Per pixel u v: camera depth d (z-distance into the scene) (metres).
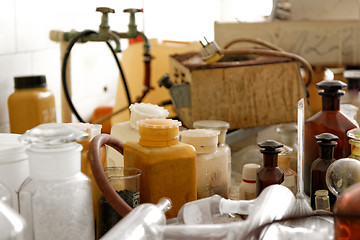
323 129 0.78
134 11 1.04
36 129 0.49
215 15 1.76
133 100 1.37
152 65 1.38
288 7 1.63
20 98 0.77
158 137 0.63
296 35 1.50
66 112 1.08
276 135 1.05
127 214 0.49
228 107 1.01
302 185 0.61
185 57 1.10
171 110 1.31
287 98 1.05
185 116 1.03
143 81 1.38
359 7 1.60
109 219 0.60
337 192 0.64
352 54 1.50
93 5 1.24
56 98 1.06
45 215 0.51
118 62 1.10
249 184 0.75
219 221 0.60
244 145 1.06
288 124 1.04
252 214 0.46
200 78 0.98
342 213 0.42
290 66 1.04
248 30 1.50
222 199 0.61
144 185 0.63
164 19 1.72
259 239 0.42
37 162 0.50
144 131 0.64
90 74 1.25
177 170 0.63
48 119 0.80
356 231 0.41
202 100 0.99
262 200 0.49
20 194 0.51
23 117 0.77
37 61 0.97
